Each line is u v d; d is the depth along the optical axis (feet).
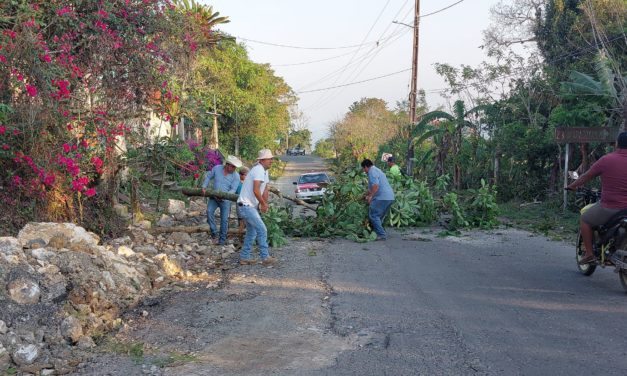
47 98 25.40
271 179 124.16
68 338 16.51
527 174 67.31
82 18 30.55
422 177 95.25
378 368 14.60
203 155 55.98
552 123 63.77
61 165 26.32
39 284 18.06
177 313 19.65
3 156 25.45
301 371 14.49
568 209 53.06
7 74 24.84
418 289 22.70
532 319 18.34
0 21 27.09
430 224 43.78
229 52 127.24
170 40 34.40
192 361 15.25
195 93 54.70
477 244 34.22
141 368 14.75
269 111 162.30
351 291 22.53
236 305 20.58
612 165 21.44
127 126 32.19
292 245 34.27
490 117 80.59
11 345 15.44
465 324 17.99
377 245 34.37
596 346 15.66
